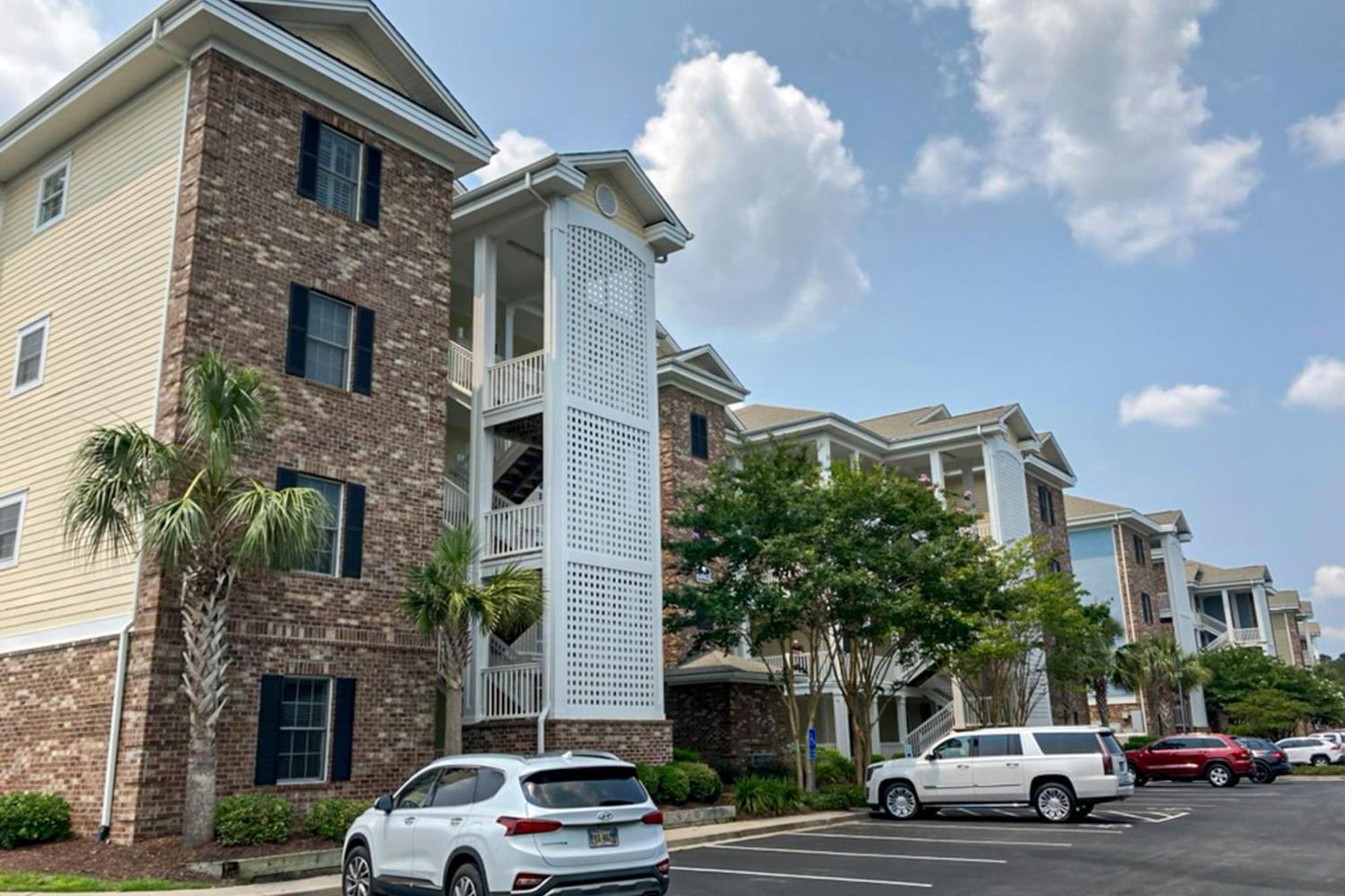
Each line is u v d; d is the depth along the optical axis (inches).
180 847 560.7
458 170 871.7
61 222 793.6
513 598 723.4
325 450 711.1
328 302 741.9
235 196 690.8
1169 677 1845.5
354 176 778.8
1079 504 2218.3
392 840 435.5
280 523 573.0
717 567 1047.6
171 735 597.9
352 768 679.1
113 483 577.6
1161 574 2385.6
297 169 733.3
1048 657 1393.9
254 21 703.1
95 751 617.0
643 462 943.7
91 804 607.5
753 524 973.2
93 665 637.9
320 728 676.7
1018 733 848.9
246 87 712.4
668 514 1062.4
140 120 743.7
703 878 555.8
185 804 568.1
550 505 845.8
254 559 587.8
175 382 644.7
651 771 828.0
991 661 1256.8
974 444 1546.5
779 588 964.0
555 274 893.8
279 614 658.8
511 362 920.9
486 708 844.6
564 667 818.2
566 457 865.5
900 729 1446.9
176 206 685.9
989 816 896.9
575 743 809.5
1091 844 668.7
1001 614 1125.1
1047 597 1256.8
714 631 994.7
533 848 374.9
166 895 478.3
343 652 690.8
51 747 651.5
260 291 693.3
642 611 904.3
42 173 829.2
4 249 848.9
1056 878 532.1
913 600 957.2
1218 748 1320.1
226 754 614.5
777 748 1170.0
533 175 900.6
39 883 493.4
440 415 800.3
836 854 646.5
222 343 665.0
